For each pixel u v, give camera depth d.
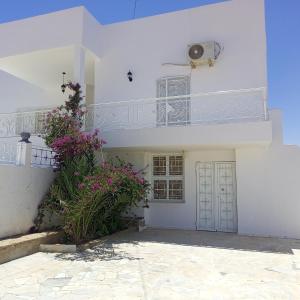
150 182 11.70
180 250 7.95
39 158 9.48
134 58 11.40
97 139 9.13
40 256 7.14
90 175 8.17
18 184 7.93
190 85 10.61
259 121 8.76
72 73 12.97
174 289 5.16
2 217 7.41
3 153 10.40
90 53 11.12
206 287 5.28
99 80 11.73
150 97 11.05
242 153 10.25
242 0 10.30
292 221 9.69
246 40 10.16
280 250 8.01
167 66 10.95
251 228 10.01
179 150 11.20
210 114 10.24
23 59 11.61
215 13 10.55
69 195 8.46
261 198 9.99
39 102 14.57
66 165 8.88
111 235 9.55
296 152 9.81
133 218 11.03
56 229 8.69
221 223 10.81
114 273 5.98
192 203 11.17
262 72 9.94
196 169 11.24
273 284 5.47
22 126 12.98
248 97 9.91
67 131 9.16
